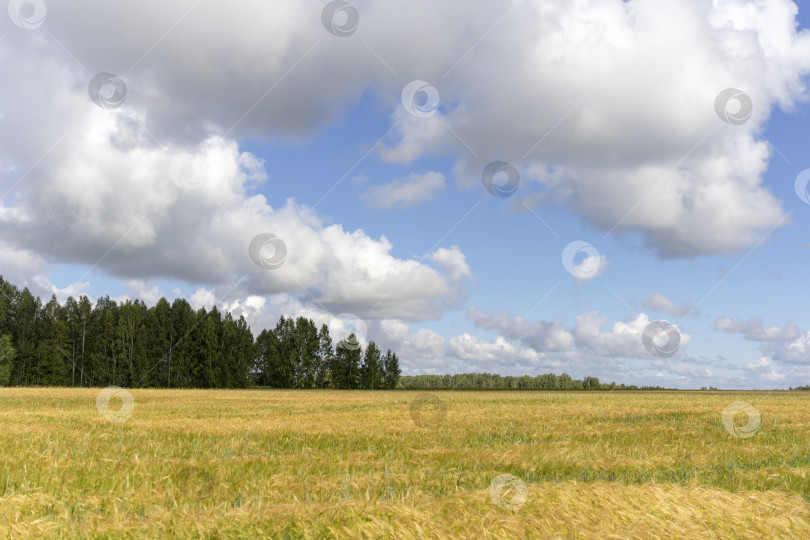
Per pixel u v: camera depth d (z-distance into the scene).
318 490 8.55
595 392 69.62
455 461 11.68
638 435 17.42
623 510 7.08
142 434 15.96
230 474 9.94
